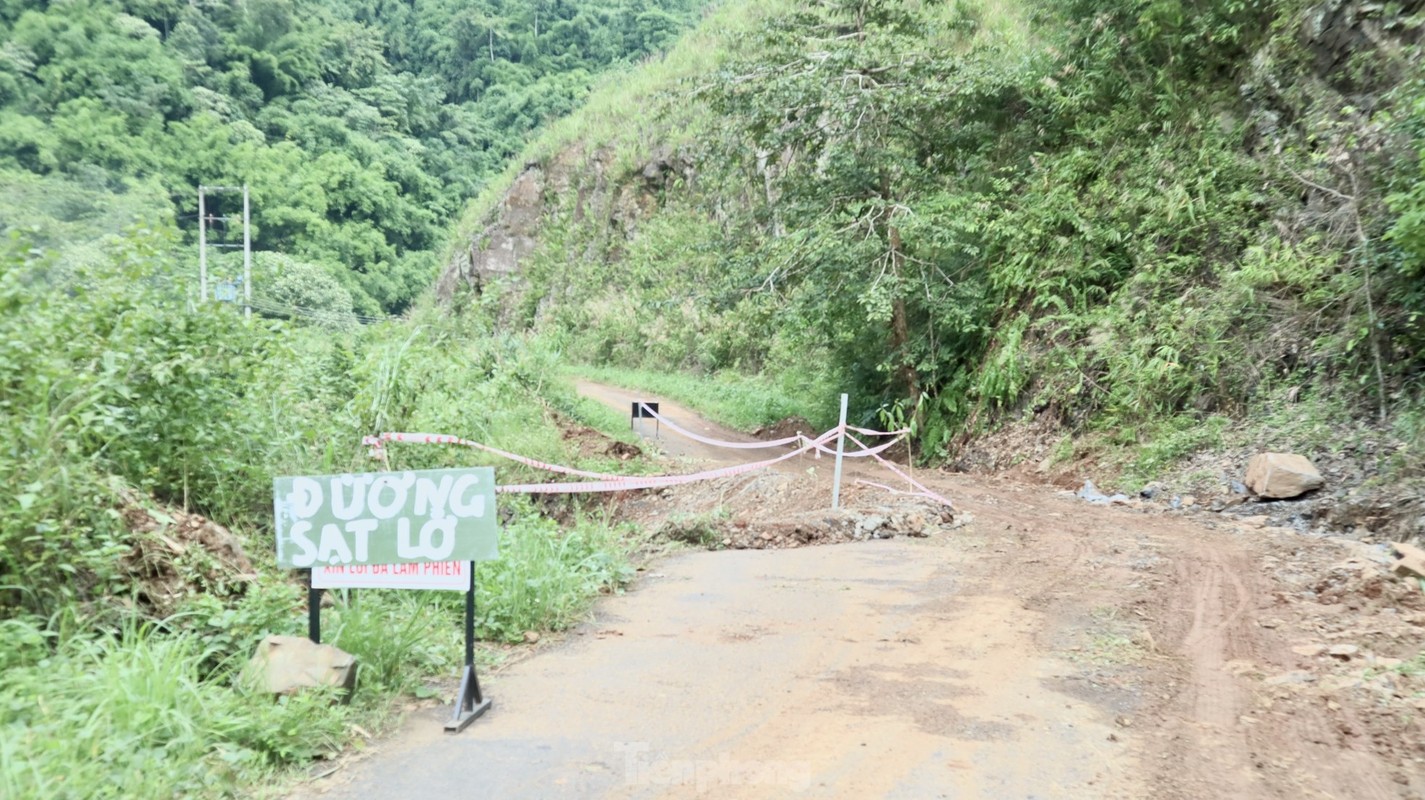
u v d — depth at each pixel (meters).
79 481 5.07
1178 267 13.52
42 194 29.17
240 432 7.10
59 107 60.47
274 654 4.41
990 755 4.01
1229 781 3.78
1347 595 6.59
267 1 87.69
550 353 22.36
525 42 105.25
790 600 6.80
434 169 88.75
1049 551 8.38
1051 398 14.37
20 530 4.61
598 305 45.69
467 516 4.48
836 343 19.64
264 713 3.97
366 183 76.25
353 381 9.88
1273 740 4.21
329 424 8.60
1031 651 5.52
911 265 17.73
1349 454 10.04
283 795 3.61
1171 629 5.99
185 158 64.38
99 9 71.12
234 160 67.56
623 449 15.28
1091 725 4.37
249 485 6.96
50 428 5.17
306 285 44.44
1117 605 6.52
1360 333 10.44
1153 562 7.82
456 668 5.18
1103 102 15.79
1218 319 12.26
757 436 22.84
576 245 52.84
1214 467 11.15
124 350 6.18
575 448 13.92
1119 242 14.39
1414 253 9.63
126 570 4.88
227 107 74.62
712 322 34.44
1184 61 14.60
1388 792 3.70
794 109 17.83
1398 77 11.56
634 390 33.09
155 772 3.44
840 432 10.30
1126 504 11.06
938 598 6.80
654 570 7.99
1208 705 4.65
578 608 6.50
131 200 32.38
